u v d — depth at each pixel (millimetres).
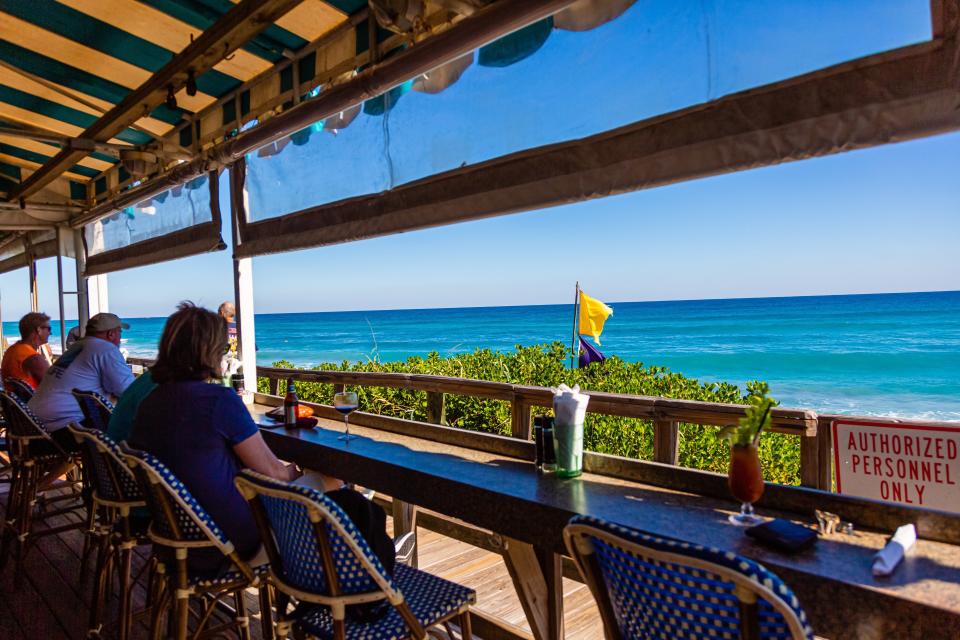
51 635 2598
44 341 4793
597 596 1263
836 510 1587
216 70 3770
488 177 2516
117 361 3600
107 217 6336
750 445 1585
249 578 1864
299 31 3240
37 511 4238
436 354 6742
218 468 1892
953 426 1565
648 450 4129
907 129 1479
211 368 2000
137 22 3363
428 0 2299
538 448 2129
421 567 3334
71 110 4711
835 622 1227
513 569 1981
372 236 3119
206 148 4465
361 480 2396
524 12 2010
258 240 4008
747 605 985
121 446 1849
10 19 3318
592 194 2143
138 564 3330
